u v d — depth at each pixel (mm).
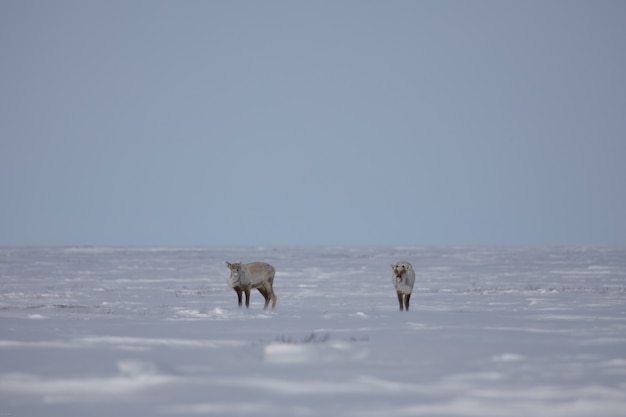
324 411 30094
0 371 38750
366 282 180375
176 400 31969
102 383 35188
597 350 47781
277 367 39938
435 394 33312
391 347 47094
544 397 32719
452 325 66625
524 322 70250
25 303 105250
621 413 29953
